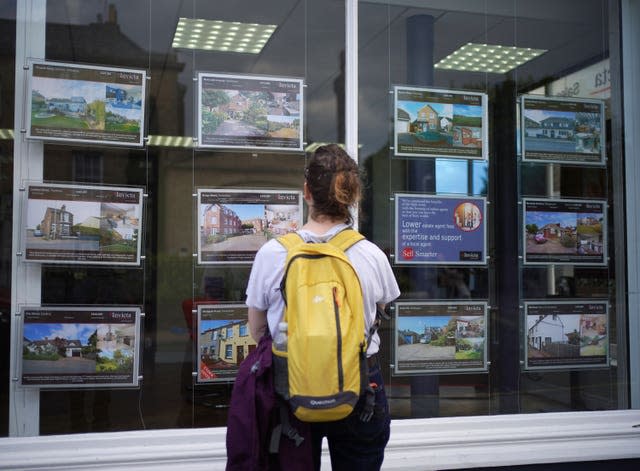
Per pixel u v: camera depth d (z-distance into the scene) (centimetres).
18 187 365
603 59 457
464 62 433
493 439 406
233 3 400
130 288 375
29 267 365
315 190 216
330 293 196
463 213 427
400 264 416
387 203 416
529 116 441
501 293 431
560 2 452
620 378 447
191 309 383
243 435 205
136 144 380
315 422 207
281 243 210
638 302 450
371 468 218
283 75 404
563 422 426
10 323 362
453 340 422
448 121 429
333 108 410
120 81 380
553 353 438
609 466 417
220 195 390
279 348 204
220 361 385
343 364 190
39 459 348
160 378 377
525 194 438
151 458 359
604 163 452
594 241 447
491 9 439
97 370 370
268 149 399
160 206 381
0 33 366
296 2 409
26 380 362
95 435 363
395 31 423
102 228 373
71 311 368
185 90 389
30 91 368
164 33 389
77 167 372
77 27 377
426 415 416
